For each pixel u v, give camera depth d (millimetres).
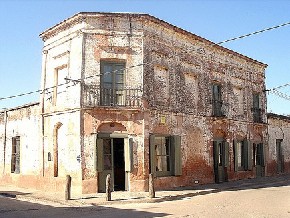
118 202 14953
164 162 19797
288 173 31719
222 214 11742
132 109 18094
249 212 12172
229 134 24609
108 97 18234
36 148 21109
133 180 17906
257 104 28828
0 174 24953
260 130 28453
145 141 18406
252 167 26641
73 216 11883
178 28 20703
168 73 20312
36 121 21375
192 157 21328
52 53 20516
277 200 15352
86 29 18406
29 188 21344
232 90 25625
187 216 11398
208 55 23469
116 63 18656
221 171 23609
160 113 19484
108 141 18375
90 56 18297
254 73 28594
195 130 21797
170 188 19406
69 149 18344
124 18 18719
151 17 19094
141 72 18641
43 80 20984
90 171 17578
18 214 12484
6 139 24719
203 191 18266
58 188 18750
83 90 17984
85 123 17797
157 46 19641
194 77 22312
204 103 22719
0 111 25453
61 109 19078
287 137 32625
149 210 12898
